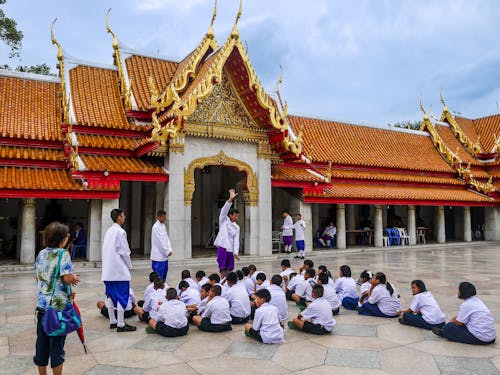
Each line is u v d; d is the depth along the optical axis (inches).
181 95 861.2
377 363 282.0
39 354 235.8
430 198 1262.3
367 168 1279.5
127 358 293.0
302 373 265.4
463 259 928.9
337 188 1144.2
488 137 1701.5
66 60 979.9
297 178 1009.5
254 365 279.3
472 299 328.8
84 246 853.2
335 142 1309.1
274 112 856.3
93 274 687.1
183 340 333.7
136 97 935.0
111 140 852.6
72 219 1050.7
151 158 855.7
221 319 356.8
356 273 703.1
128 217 1048.8
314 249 1115.9
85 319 400.8
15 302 475.8
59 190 740.7
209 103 843.4
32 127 851.4
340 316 411.8
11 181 724.0
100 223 780.0
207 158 844.6
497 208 1480.1
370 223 1350.9
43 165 807.1
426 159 1465.3
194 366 277.7
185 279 440.5
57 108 931.3
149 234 910.4
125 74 970.1
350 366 277.0
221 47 836.0
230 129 863.7
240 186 984.3
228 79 865.5
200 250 1025.5
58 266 236.1
